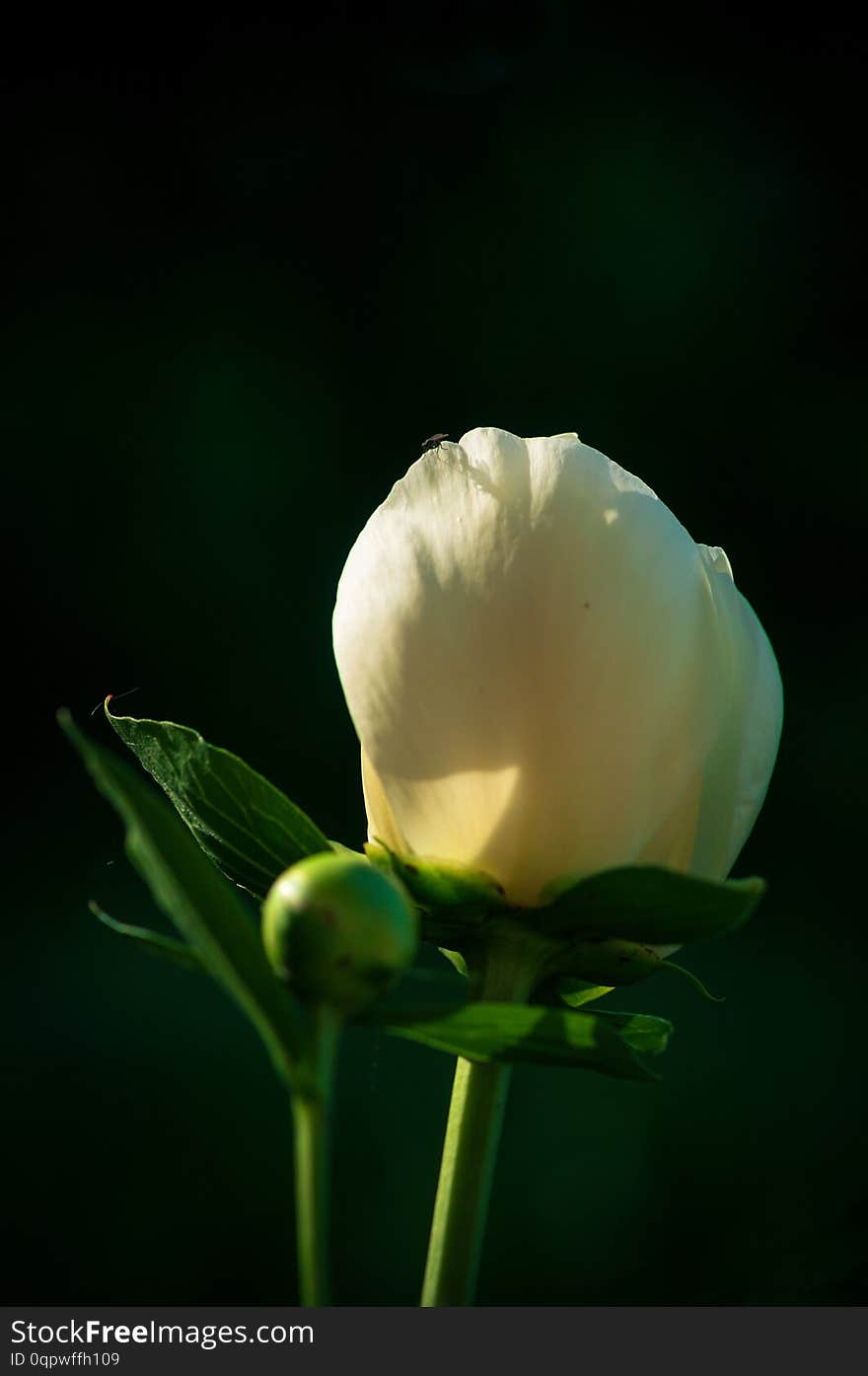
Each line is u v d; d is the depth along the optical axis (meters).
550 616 0.65
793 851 2.02
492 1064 0.66
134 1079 1.77
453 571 0.66
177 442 2.07
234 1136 1.75
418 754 0.66
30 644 2.03
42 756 1.99
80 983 1.83
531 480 0.66
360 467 2.13
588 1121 1.76
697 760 0.66
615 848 0.66
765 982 1.92
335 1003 0.59
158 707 2.02
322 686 2.03
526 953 0.66
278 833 0.66
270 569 2.06
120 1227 1.72
